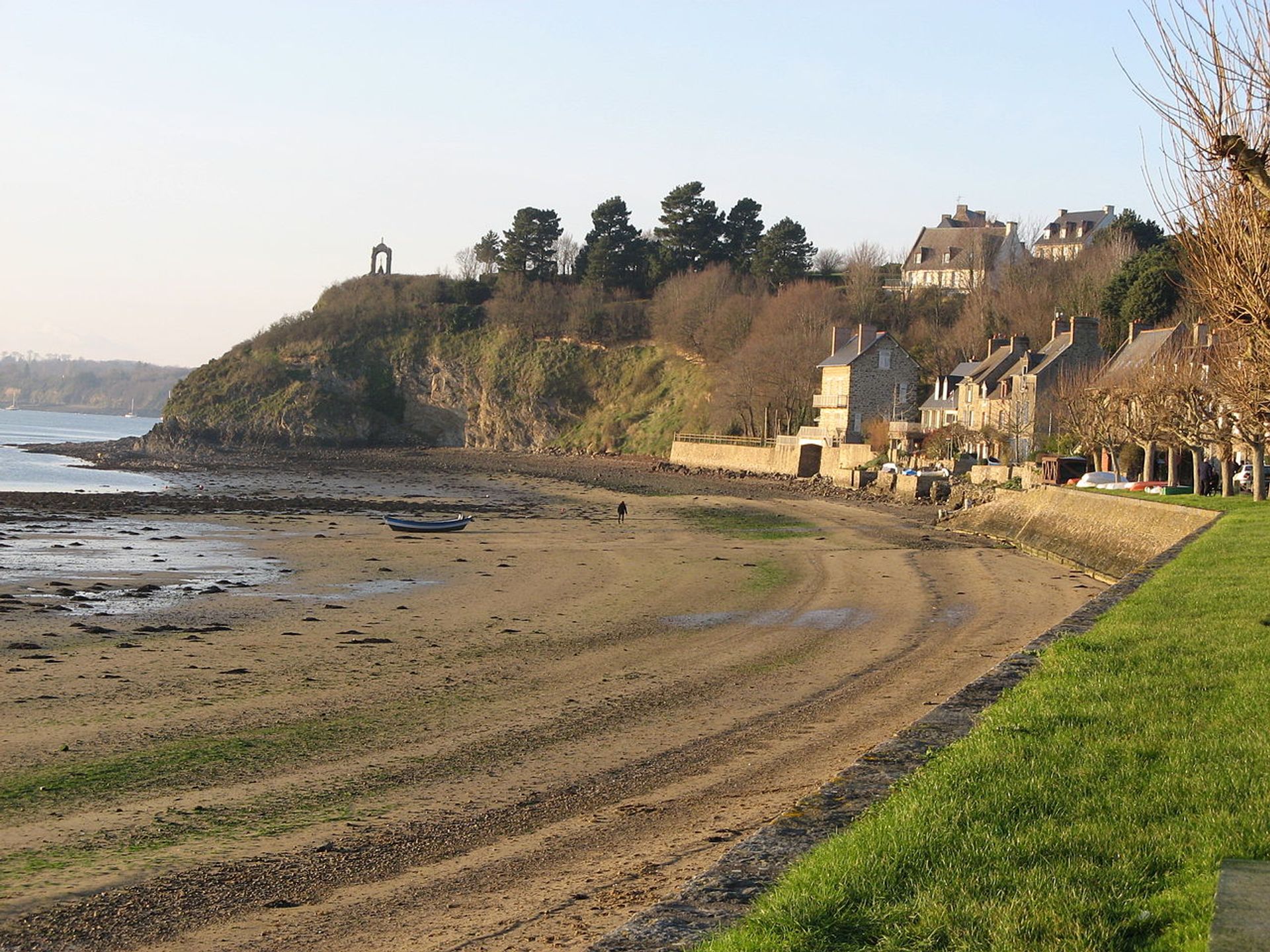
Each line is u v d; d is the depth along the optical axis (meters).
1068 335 78.88
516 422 163.25
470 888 10.74
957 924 5.74
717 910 6.32
